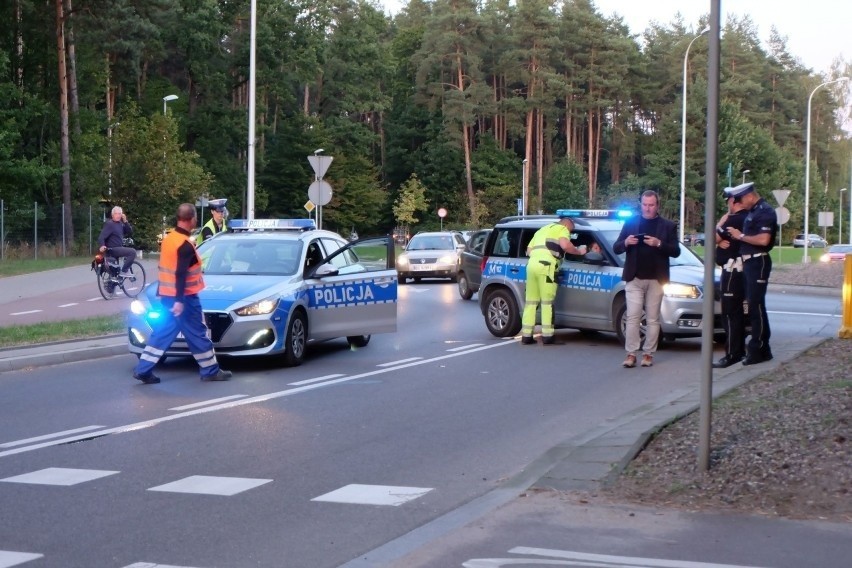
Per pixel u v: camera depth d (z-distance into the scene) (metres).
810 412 8.24
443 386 11.80
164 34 66.88
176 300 11.84
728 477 6.75
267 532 6.20
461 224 86.31
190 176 49.72
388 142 96.50
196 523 6.40
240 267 13.95
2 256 37.03
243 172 72.31
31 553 5.82
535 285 15.54
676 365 13.22
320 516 6.54
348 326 14.33
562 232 15.41
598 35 86.25
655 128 98.12
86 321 16.94
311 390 11.52
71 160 48.12
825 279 31.77
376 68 89.00
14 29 49.25
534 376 12.52
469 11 80.12
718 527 5.95
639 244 12.87
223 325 12.62
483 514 6.30
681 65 91.69
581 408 10.39
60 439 8.94
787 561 5.36
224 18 70.19
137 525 6.36
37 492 7.18
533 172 91.75
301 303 13.40
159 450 8.50
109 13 53.38
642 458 7.44
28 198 45.41
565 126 93.25
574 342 15.85
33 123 50.62
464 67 82.44
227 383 12.01
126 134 48.91
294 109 88.69
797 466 6.79
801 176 93.19
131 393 11.32
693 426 8.32
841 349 12.77
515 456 8.28
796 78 103.50
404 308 22.20
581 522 6.10
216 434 9.13
